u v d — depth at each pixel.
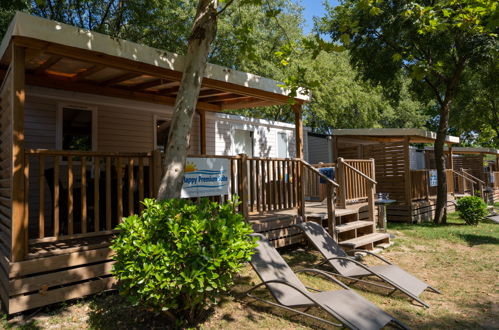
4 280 3.99
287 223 6.57
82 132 7.70
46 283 3.89
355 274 5.06
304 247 7.20
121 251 3.35
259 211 6.15
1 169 5.13
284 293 4.09
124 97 7.42
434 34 10.17
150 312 3.84
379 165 12.02
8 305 3.70
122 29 14.85
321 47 5.35
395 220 11.62
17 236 3.76
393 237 8.34
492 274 5.75
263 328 3.71
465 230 9.88
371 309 3.79
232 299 4.40
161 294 3.18
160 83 6.84
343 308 3.68
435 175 13.72
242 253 3.42
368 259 6.60
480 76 14.04
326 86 17.86
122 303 4.12
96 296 4.30
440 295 4.84
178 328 3.54
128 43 4.49
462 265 6.26
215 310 4.04
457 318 4.09
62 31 3.92
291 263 6.14
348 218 7.88
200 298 3.37
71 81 6.54
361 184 8.84
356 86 19.30
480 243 8.09
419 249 7.44
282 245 6.45
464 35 10.12
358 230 7.86
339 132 11.56
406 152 11.35
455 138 14.37
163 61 4.85
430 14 6.95
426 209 12.44
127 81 6.88
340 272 5.18
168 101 8.20
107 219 4.50
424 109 28.80
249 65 16.47
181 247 3.22
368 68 11.98
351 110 20.92
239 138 11.19
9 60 4.69
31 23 3.71
